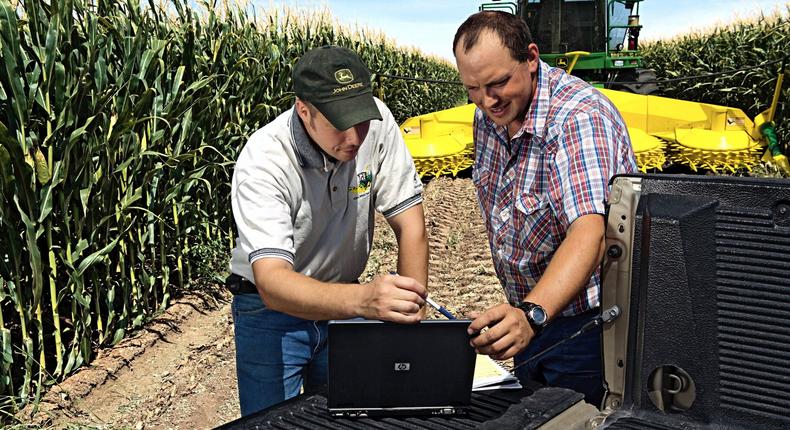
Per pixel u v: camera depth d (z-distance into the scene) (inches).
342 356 65.5
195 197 261.3
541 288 78.8
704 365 65.6
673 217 66.1
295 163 90.5
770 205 62.5
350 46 525.0
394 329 65.1
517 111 92.3
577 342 102.1
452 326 65.9
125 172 205.9
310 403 71.2
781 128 478.3
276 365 104.5
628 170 92.1
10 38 168.1
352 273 105.7
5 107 171.9
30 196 171.0
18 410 170.2
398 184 101.3
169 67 237.1
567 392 72.5
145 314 227.8
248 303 103.3
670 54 798.5
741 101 589.9
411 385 67.0
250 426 66.4
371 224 105.2
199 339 219.8
